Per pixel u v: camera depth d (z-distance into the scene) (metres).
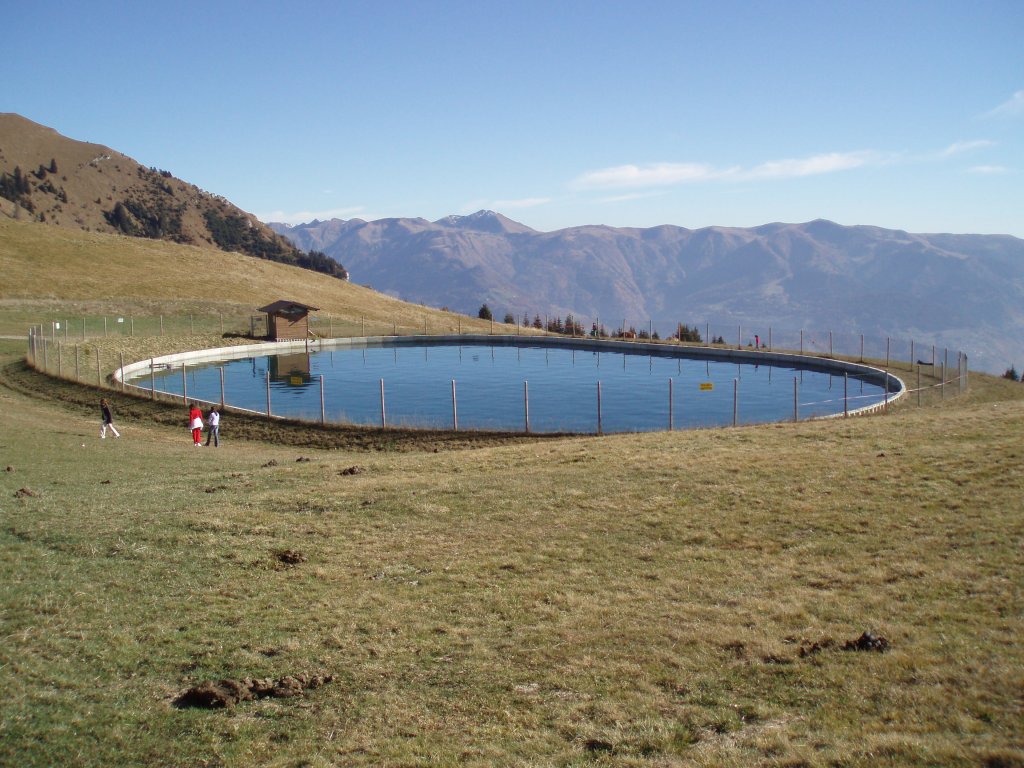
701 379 52.62
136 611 11.47
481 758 7.59
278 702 8.85
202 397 44.66
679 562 13.47
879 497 16.02
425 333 83.62
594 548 14.38
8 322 69.44
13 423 31.06
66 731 8.09
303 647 10.29
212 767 7.54
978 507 14.78
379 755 7.72
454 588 12.55
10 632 10.56
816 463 19.02
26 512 16.83
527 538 15.09
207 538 15.15
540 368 59.09
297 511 17.30
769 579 12.34
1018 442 19.11
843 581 12.00
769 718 8.07
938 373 50.91
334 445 31.22
